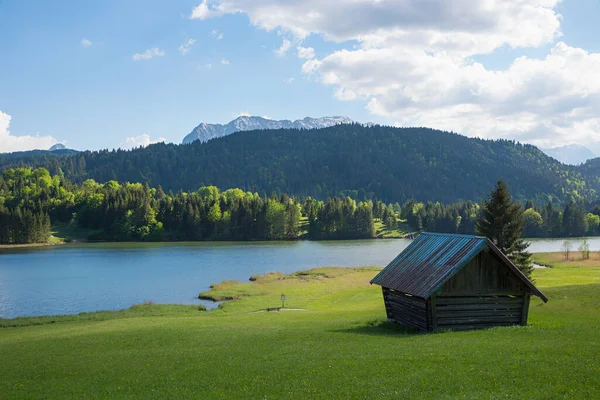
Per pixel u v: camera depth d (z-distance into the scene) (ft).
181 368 73.92
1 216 554.46
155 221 649.61
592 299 136.05
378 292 209.46
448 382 56.54
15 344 111.45
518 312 102.37
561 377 55.88
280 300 211.61
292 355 77.77
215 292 237.25
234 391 60.03
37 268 342.85
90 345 102.42
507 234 219.20
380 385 57.41
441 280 95.61
